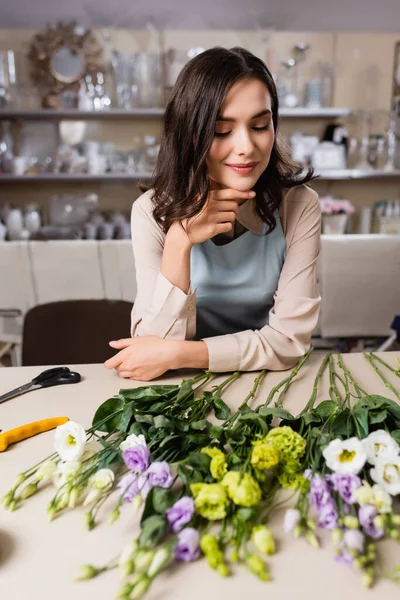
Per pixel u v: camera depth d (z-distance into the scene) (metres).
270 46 3.61
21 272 2.14
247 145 0.92
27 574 0.55
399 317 1.80
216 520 0.61
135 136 3.68
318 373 0.98
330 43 3.66
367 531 0.56
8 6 3.42
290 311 1.11
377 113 3.76
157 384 1.01
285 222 1.19
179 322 1.06
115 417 0.78
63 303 1.61
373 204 3.87
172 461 0.69
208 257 1.20
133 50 3.55
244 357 1.02
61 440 0.69
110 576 0.55
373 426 0.73
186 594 0.52
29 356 1.59
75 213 3.59
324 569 0.55
